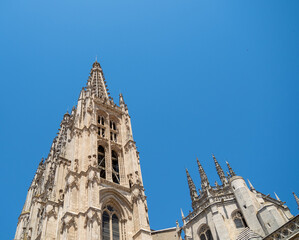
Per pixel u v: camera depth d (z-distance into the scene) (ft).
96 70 340.39
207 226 194.39
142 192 184.96
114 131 234.79
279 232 129.18
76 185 167.12
